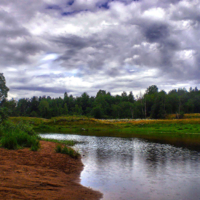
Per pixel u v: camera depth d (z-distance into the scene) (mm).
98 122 57219
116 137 30328
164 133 38281
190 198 7078
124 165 12016
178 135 33781
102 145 21031
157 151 17234
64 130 47688
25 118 64500
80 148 18797
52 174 9062
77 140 26000
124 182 8805
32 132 21422
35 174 8516
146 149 18344
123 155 15289
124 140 26094
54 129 50781
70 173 9883
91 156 14789
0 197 5344
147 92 132125
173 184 8602
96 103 128250
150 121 54312
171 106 96438
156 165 12078
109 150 17688
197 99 101250
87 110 129125
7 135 14555
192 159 13875
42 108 119812
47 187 7117
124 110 110500
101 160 13375
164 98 94625
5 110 23344
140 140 26062
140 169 11102
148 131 42500
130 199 6898
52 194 6453
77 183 8414
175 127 46625
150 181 8984
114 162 12812
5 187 6203
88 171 10516
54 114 112938
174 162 12922
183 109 99500
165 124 50531
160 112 79812
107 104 125312
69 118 61688
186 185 8492
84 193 7164
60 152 14281
